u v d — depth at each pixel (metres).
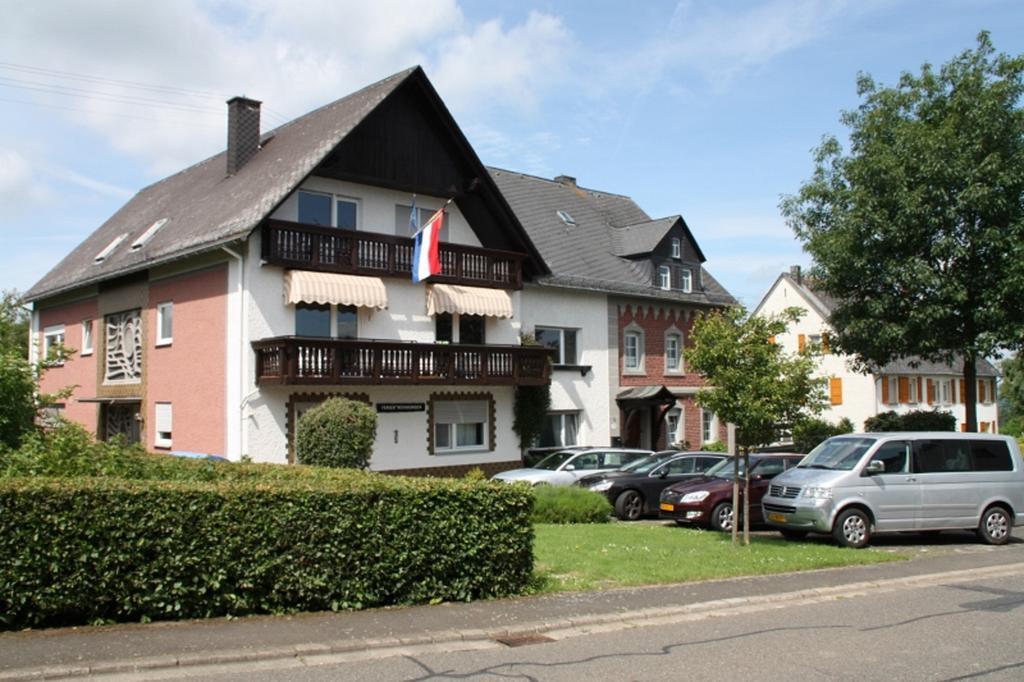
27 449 11.73
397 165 24.59
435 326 25.39
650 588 11.09
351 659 7.83
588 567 12.41
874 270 25.28
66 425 13.19
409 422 24.53
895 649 8.24
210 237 22.23
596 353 30.95
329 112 25.84
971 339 24.91
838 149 26.72
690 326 34.91
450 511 10.18
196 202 26.64
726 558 13.48
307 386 22.14
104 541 8.41
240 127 26.58
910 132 24.55
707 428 35.09
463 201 26.80
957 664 7.69
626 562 12.90
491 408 26.66
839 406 47.00
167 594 8.64
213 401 22.31
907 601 10.78
